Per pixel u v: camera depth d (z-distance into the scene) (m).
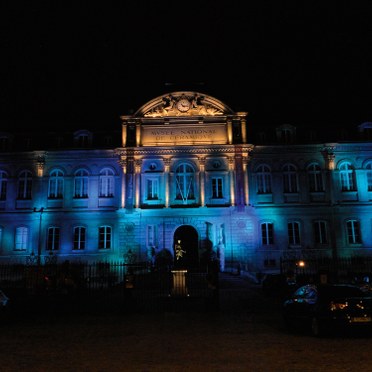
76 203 40.97
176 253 39.34
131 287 19.08
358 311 11.25
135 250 38.59
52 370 8.48
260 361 8.95
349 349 9.94
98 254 40.06
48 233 40.75
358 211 40.06
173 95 41.44
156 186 40.38
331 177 40.59
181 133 40.94
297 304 12.95
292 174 41.41
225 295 24.27
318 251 39.78
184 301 21.33
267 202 40.91
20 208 41.16
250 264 37.84
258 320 15.48
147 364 8.88
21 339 12.27
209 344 11.00
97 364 8.96
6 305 16.55
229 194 39.72
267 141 42.19
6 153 41.91
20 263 39.97
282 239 40.28
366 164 40.78
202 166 40.22
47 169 41.84
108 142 42.44
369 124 41.50
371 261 38.03
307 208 40.62
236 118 41.09
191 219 39.22
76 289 23.19
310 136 42.22
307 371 8.07
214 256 37.25
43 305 19.88
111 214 40.66
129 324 14.91
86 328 14.19
